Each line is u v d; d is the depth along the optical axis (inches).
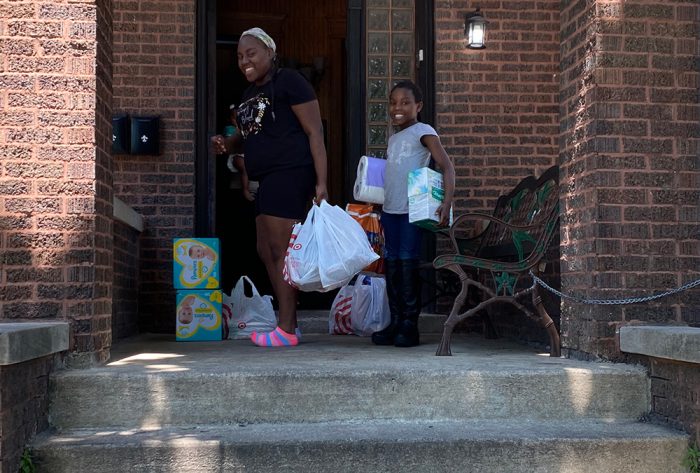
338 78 361.7
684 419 120.4
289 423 123.8
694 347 113.2
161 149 244.4
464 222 249.4
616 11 143.3
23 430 109.6
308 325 228.4
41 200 130.5
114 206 186.4
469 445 113.3
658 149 142.8
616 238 140.6
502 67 253.1
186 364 136.5
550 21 255.0
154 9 246.1
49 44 132.6
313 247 160.4
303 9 359.9
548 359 147.5
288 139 172.2
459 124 251.8
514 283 157.6
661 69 143.8
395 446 112.3
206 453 110.2
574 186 150.2
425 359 145.9
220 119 349.1
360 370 126.0
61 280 129.7
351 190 256.1
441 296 227.9
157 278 240.8
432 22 253.3
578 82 150.2
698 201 142.9
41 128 131.4
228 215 331.6
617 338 138.6
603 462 115.4
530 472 114.3
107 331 140.0
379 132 258.4
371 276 211.3
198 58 249.8
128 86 244.4
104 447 109.5
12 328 111.7
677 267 141.5
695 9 144.9
